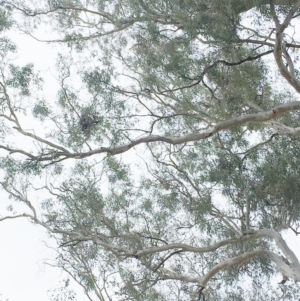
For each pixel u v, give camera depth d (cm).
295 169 2192
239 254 2302
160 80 2194
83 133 2198
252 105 2158
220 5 1898
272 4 1786
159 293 2395
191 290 2381
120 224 2375
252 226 2245
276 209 2231
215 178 2245
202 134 1953
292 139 2214
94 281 2509
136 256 2175
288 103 1925
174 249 2269
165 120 2381
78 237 2311
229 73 2070
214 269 2167
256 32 1959
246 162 2233
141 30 2125
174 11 1988
